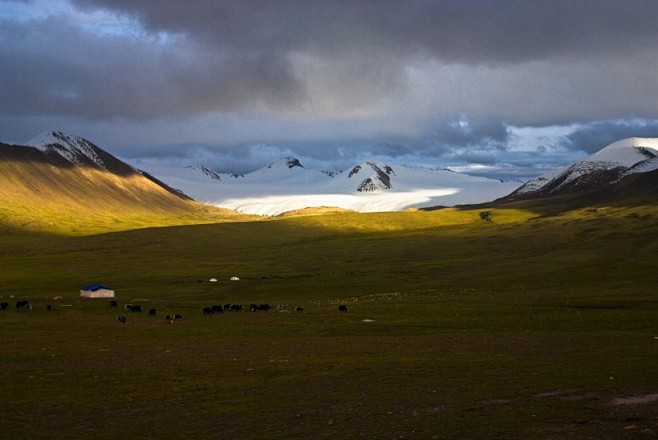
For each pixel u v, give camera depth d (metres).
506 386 38.88
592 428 28.69
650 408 32.12
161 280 153.25
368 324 76.25
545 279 135.88
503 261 169.75
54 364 49.91
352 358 51.06
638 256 161.75
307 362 49.47
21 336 67.56
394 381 41.47
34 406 36.12
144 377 44.16
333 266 177.88
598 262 155.75
